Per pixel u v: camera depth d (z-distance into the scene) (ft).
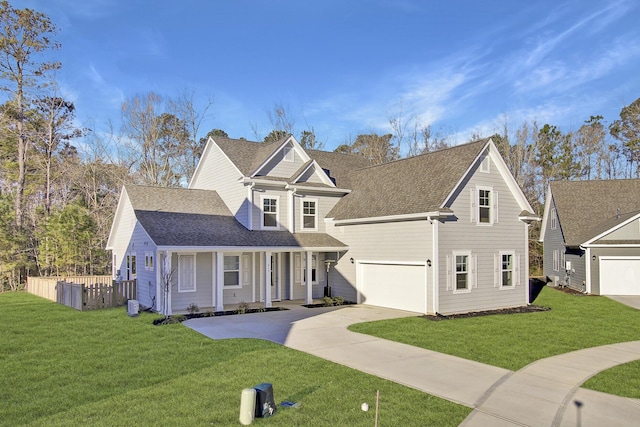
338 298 70.08
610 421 24.40
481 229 63.82
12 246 98.07
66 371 32.50
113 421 23.53
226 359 35.65
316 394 27.76
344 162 90.27
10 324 51.11
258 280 71.82
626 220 83.82
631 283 83.35
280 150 74.38
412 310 61.52
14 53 114.93
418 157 73.72
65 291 68.59
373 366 34.17
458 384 30.14
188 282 64.64
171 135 145.07
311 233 75.15
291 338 44.09
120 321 53.16
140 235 68.44
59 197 139.23
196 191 78.18
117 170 138.10
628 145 167.32
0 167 126.41
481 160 64.75
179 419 23.79
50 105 124.26
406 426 23.22
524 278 68.33
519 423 23.94
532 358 36.86
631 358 37.14
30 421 23.63
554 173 152.56
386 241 65.72
